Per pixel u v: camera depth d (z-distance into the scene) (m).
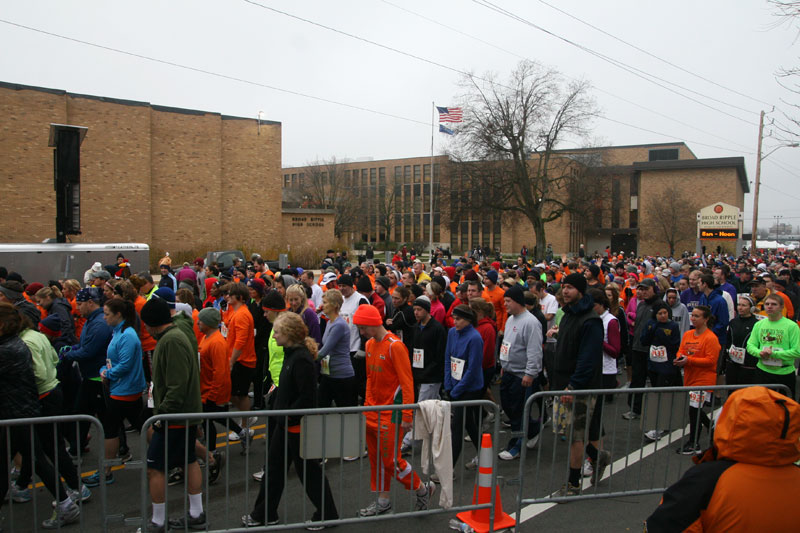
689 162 59.66
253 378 7.72
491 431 6.93
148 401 5.52
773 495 2.10
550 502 5.16
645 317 7.95
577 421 5.10
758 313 8.95
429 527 4.67
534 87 40.72
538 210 42.62
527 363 6.18
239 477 5.92
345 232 72.62
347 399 6.05
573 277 5.35
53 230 27.17
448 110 35.41
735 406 2.20
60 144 13.95
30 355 4.70
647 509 5.05
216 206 33.78
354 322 5.10
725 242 57.28
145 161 30.70
